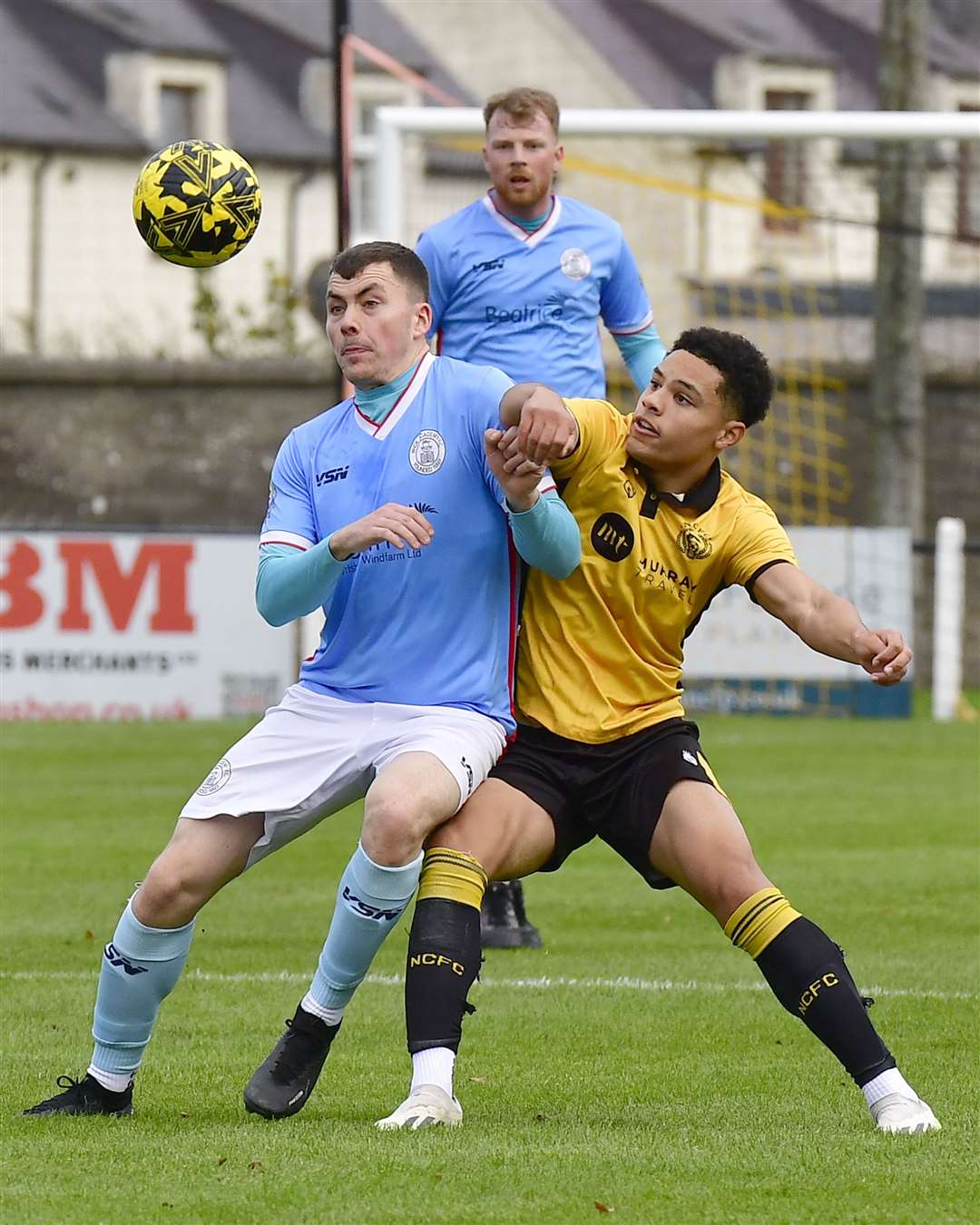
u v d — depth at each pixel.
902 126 41.62
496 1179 14.15
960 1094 17.27
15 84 121.38
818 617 16.20
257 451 74.25
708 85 124.81
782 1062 18.89
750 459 68.31
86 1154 15.02
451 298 25.73
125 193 121.25
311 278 61.41
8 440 74.50
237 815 16.02
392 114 40.94
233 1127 15.95
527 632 17.02
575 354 25.81
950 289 85.94
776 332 76.06
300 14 131.25
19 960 24.45
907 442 65.31
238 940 25.97
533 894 30.47
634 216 86.62
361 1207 13.45
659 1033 20.30
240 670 57.91
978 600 69.62
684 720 17.05
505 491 15.62
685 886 16.27
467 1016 21.06
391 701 16.34
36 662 57.97
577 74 125.19
